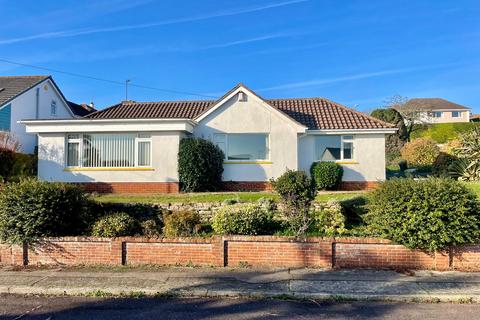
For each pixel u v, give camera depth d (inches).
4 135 784.9
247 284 309.4
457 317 246.5
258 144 693.3
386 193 361.1
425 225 337.1
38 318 249.4
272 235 391.9
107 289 298.8
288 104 829.2
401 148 1183.6
